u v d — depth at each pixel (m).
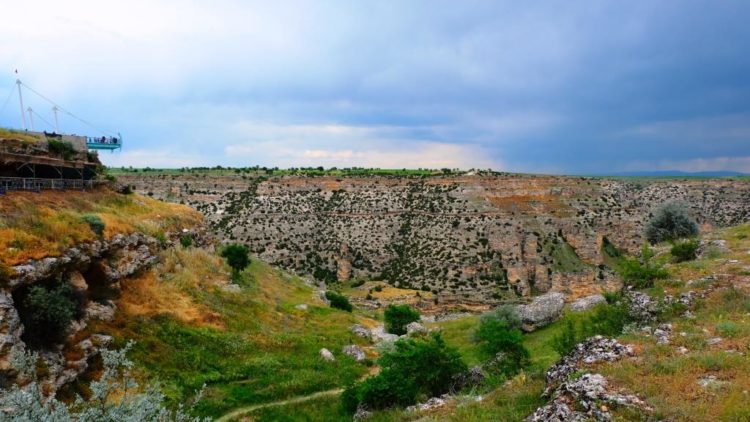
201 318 30.55
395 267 92.81
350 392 22.33
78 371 19.86
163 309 29.11
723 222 97.19
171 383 22.77
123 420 8.48
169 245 38.75
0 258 18.95
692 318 15.78
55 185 33.41
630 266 21.86
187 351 26.14
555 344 19.19
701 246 26.12
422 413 15.41
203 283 36.84
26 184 29.52
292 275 69.94
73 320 21.72
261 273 54.00
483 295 80.94
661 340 13.72
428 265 91.38
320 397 24.44
